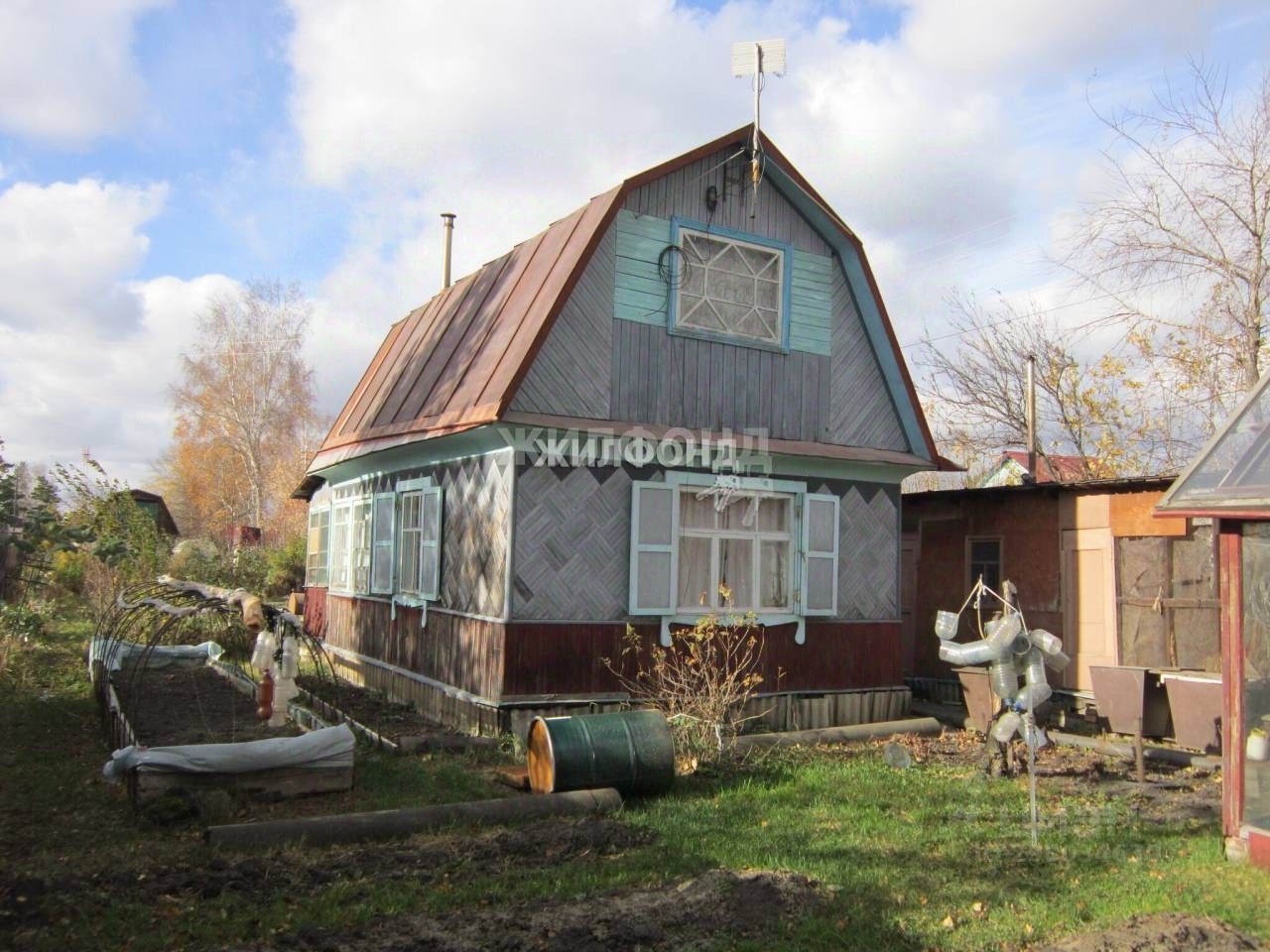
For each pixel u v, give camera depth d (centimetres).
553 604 1023
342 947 488
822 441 1229
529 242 1252
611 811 751
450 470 1170
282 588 2778
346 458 1432
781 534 1195
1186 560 1134
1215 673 1071
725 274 1177
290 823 650
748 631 1136
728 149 1174
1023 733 840
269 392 4509
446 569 1157
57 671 1467
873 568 1254
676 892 574
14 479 1544
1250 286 1789
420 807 704
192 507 4775
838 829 719
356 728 1048
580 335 1063
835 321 1257
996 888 600
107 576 2127
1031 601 1296
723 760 921
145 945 490
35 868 598
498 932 508
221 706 1135
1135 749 946
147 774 713
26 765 881
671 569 1089
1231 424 674
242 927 514
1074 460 2402
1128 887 606
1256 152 1764
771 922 532
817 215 1227
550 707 1007
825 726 1179
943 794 833
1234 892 592
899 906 564
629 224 1108
